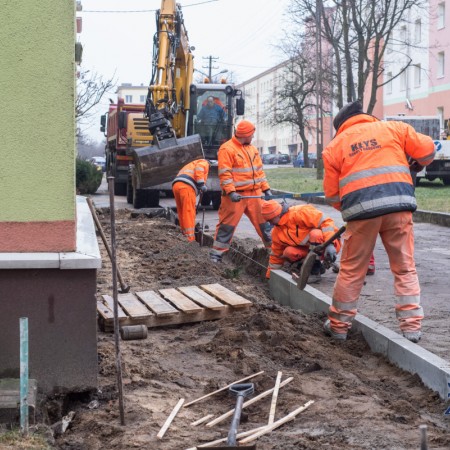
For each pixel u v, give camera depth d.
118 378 5.30
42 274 5.62
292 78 69.00
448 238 17.14
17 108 5.54
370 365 7.13
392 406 5.70
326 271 11.94
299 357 6.87
